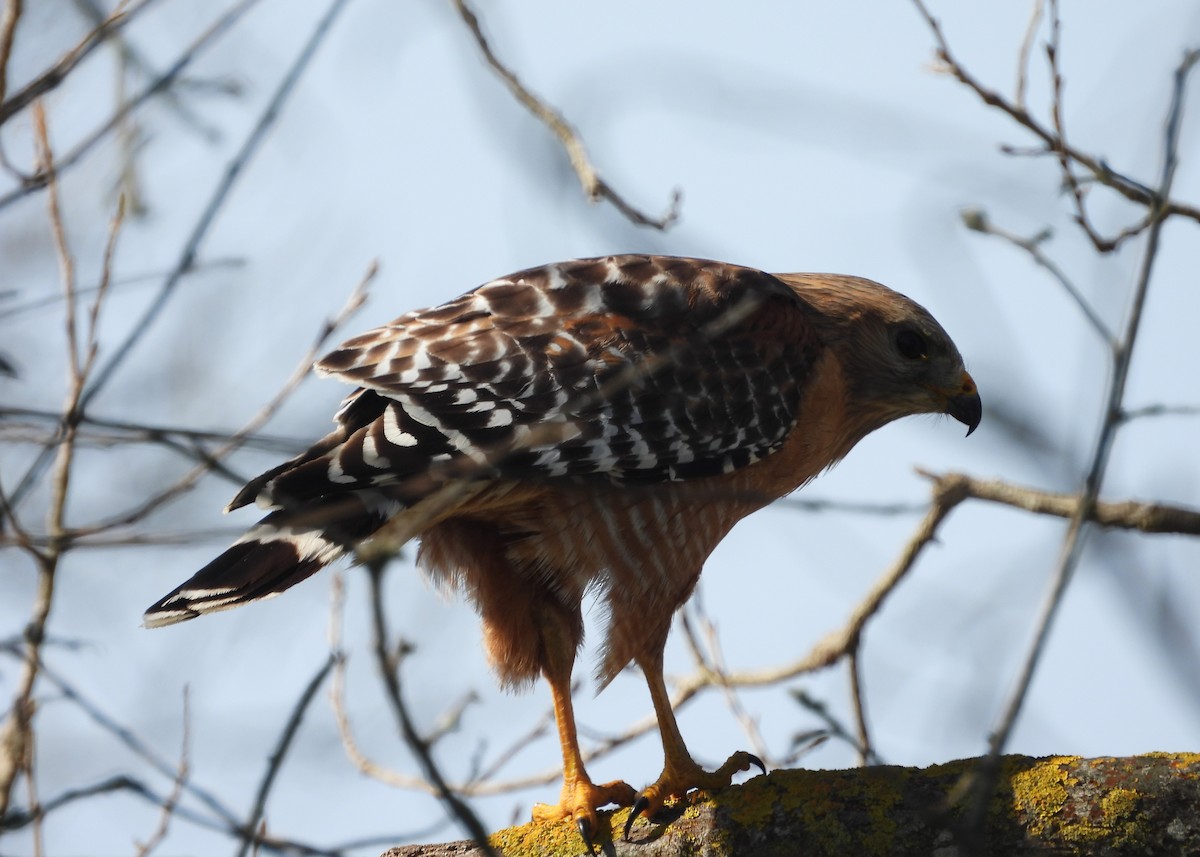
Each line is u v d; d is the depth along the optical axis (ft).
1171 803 23.41
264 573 27.61
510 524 31.37
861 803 24.91
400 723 15.39
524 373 30.91
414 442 29.37
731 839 25.50
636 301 32.73
